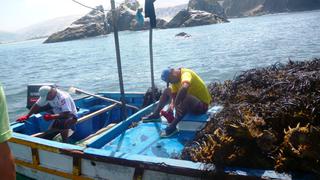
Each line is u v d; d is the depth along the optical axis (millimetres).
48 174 5750
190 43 38531
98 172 5031
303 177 3621
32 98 8609
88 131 7875
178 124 6055
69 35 82812
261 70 6711
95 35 81125
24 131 7480
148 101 8398
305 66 6316
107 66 26406
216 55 25609
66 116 6781
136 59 28438
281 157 3783
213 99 6859
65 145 5469
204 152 4234
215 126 4812
